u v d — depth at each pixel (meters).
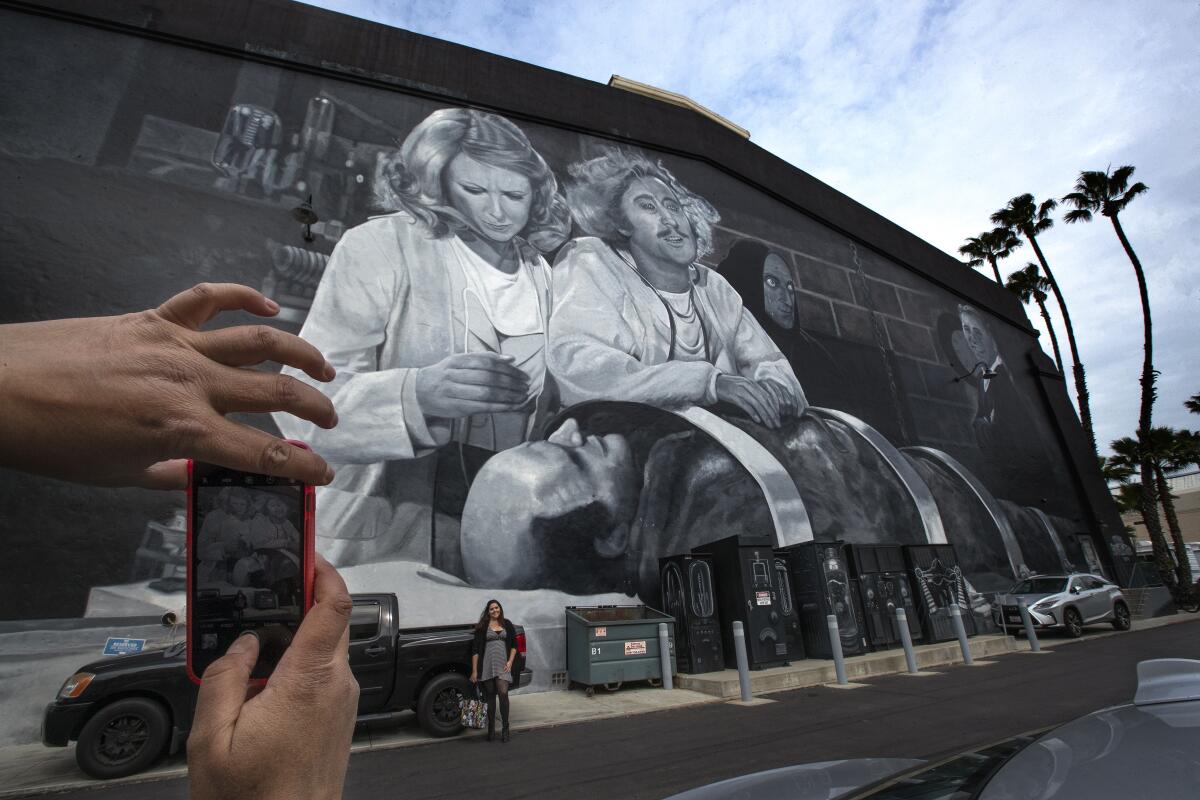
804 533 13.35
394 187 11.56
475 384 10.81
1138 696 1.57
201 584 0.66
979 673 9.63
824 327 17.06
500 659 6.51
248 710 0.55
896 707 7.26
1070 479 22.62
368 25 12.55
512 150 13.12
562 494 10.79
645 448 12.06
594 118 14.57
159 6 10.88
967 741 5.57
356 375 10.00
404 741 6.45
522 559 10.04
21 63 9.73
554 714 7.59
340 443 9.45
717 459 12.90
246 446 0.56
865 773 1.83
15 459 0.49
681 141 15.86
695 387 13.37
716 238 15.60
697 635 9.70
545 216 12.98
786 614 10.53
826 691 8.60
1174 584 23.30
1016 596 14.63
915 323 20.06
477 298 11.46
